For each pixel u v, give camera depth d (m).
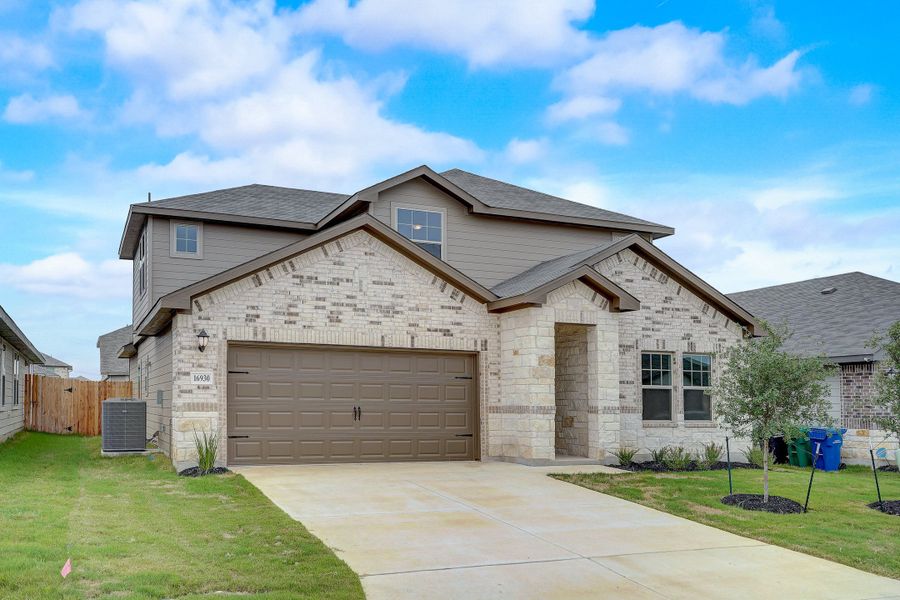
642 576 7.19
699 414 17.28
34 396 25.48
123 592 5.84
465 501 10.62
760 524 9.51
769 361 10.72
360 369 15.04
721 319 17.67
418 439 15.41
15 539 7.31
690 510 10.29
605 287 15.45
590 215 20.39
